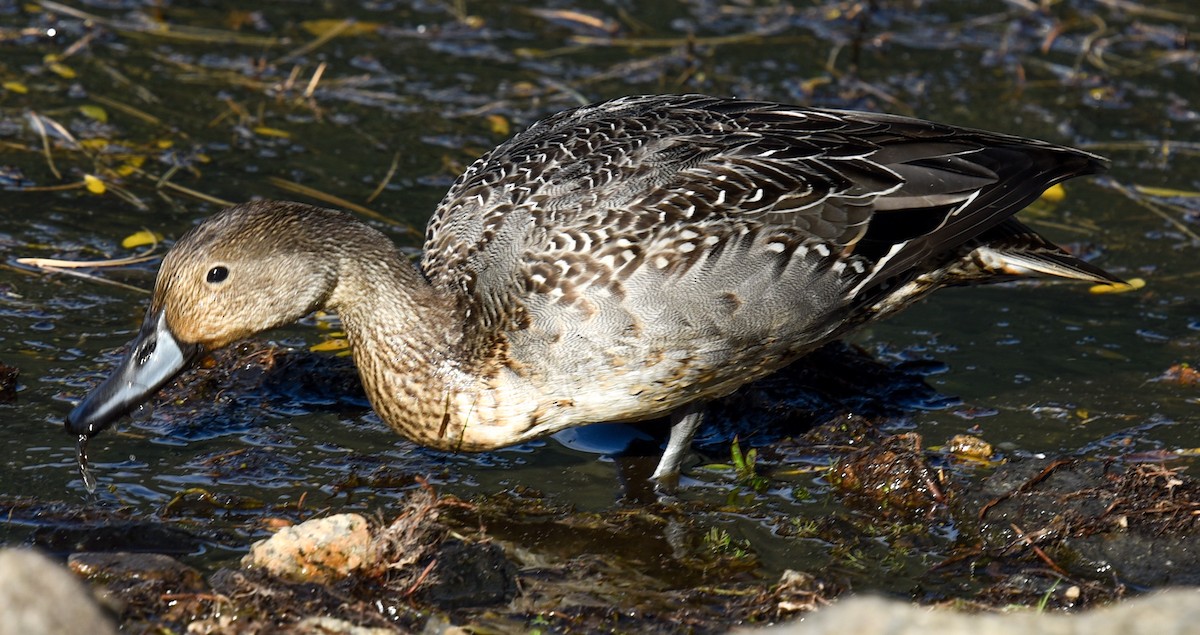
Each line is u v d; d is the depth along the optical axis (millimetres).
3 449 9711
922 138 10336
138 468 9688
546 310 9430
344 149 14289
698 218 9516
